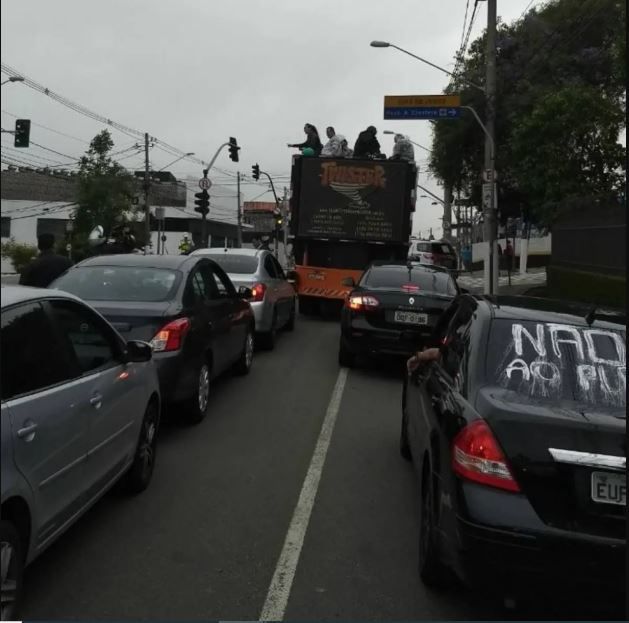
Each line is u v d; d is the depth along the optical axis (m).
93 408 4.48
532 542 3.48
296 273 18.03
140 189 54.72
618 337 4.49
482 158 30.91
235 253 12.99
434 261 34.28
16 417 3.56
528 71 28.25
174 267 7.97
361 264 18.02
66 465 4.08
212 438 7.25
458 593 4.20
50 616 3.83
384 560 4.61
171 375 6.86
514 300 5.21
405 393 6.68
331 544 4.82
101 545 4.71
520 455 3.62
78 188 42.62
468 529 3.59
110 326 5.16
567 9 28.30
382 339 10.34
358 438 7.41
